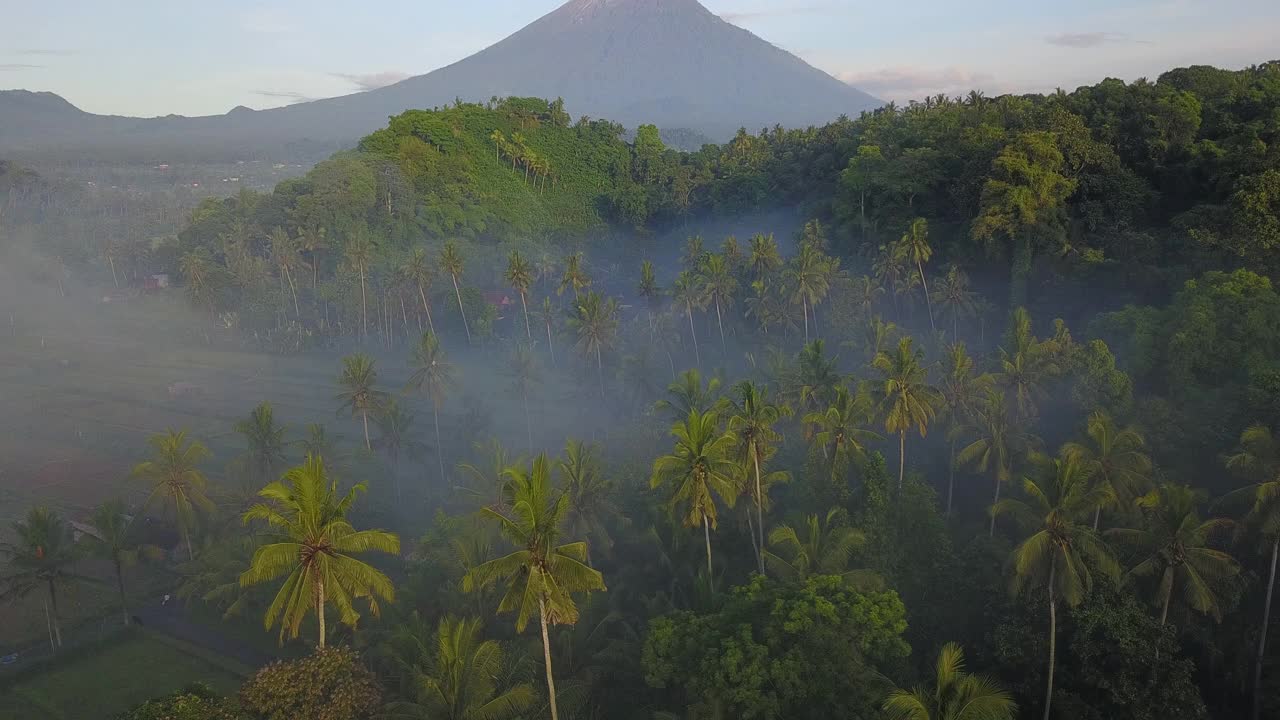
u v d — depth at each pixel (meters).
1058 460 40.97
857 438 58.25
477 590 47.19
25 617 61.97
